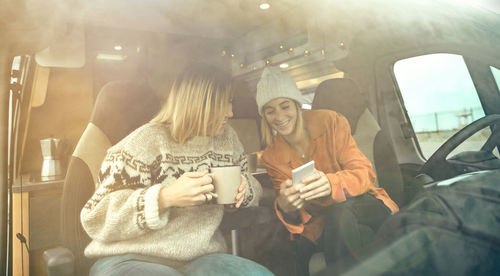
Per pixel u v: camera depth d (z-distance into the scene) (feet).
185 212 2.43
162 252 2.27
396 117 3.73
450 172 2.03
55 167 4.17
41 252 3.56
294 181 2.44
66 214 2.62
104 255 2.27
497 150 1.92
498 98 1.58
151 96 3.01
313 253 2.38
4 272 2.31
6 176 2.30
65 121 4.22
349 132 3.38
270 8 2.48
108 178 2.25
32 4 1.88
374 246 1.07
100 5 2.13
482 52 1.70
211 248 2.51
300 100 3.30
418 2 2.30
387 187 2.89
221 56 2.67
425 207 1.12
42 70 3.60
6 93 2.19
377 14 2.65
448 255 0.93
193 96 2.58
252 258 2.50
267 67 2.82
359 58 3.36
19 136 4.00
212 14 2.39
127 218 2.07
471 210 1.03
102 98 2.89
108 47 3.26
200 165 2.59
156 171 2.44
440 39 1.93
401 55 3.25
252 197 2.94
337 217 2.40
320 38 2.82
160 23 2.39
